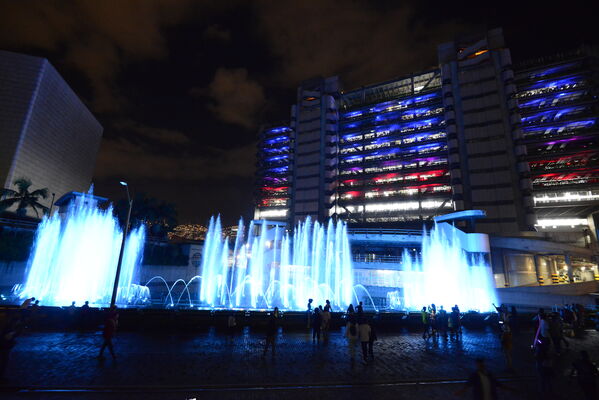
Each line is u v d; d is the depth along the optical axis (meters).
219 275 51.41
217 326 16.00
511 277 43.28
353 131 89.75
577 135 61.22
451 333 14.89
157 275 45.88
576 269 45.97
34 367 8.55
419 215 75.56
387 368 9.64
